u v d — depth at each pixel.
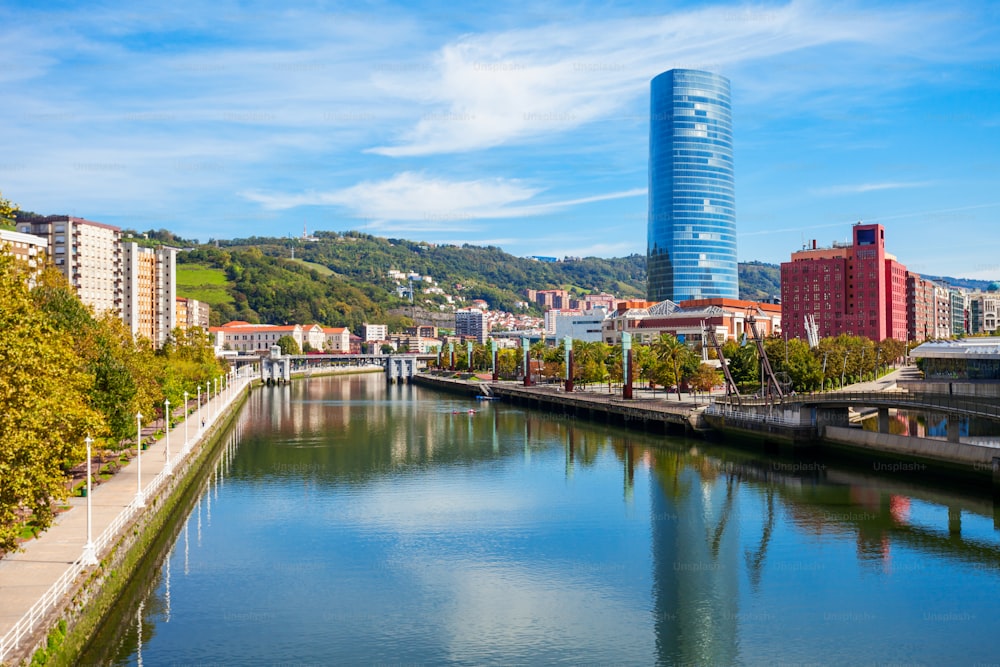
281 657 56.41
